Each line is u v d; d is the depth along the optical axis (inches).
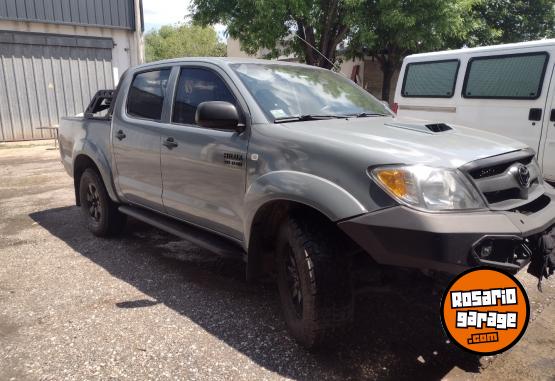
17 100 525.7
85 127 201.0
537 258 103.3
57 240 197.8
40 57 529.3
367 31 482.3
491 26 639.8
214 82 140.9
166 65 164.1
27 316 130.0
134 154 167.5
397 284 107.9
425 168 95.7
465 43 620.7
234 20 516.7
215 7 522.3
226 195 130.3
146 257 176.2
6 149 480.4
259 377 102.3
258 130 121.3
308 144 108.8
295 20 519.5
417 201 93.3
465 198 95.9
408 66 304.7
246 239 122.7
